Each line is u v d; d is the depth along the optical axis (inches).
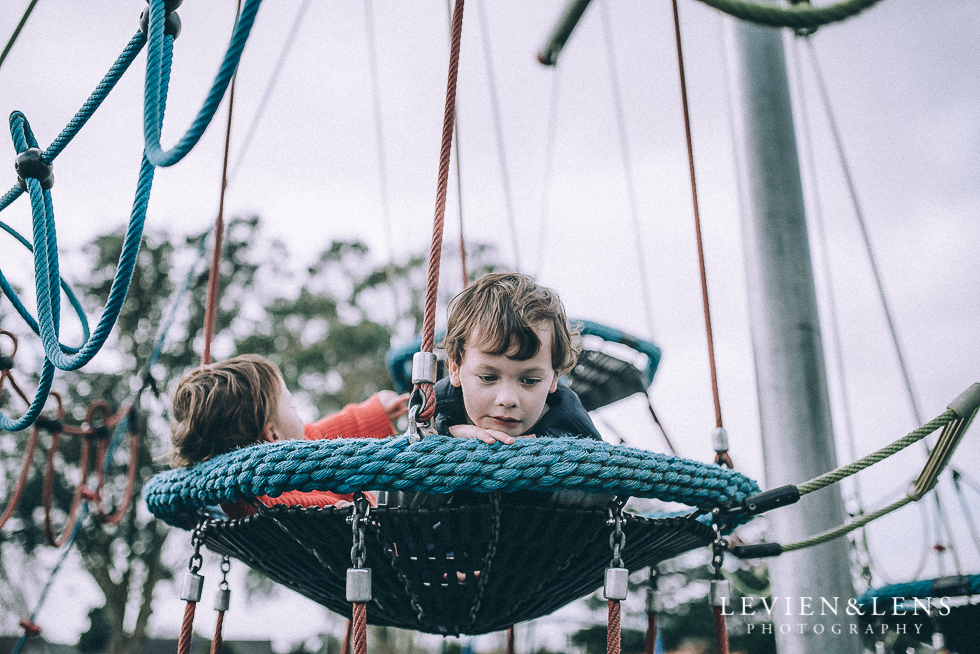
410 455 41.8
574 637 678.5
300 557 51.1
